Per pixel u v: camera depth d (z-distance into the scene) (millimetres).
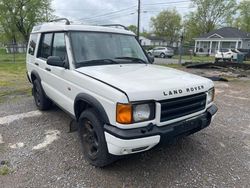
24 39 38969
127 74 3256
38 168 3289
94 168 3279
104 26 4441
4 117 5219
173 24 67875
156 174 3176
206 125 3424
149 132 2709
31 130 4523
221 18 50500
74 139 4137
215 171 3266
